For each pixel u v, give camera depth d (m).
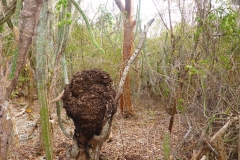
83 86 2.53
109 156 3.66
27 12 1.59
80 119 2.49
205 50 3.91
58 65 3.10
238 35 3.70
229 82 3.46
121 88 3.02
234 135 3.17
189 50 4.34
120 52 6.18
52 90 3.09
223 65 3.52
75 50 5.57
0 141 1.55
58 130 4.47
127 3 6.09
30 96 5.50
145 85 7.35
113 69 6.02
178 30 5.05
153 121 5.38
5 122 1.56
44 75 1.64
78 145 2.71
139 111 6.43
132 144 4.20
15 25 1.63
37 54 1.62
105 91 2.57
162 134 4.54
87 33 5.76
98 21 6.26
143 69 6.70
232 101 3.26
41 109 1.64
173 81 3.85
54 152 3.51
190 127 3.10
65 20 2.66
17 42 1.55
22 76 5.50
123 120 5.66
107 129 2.62
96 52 6.16
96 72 2.61
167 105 4.84
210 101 3.60
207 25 3.72
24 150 3.73
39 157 3.55
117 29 6.75
